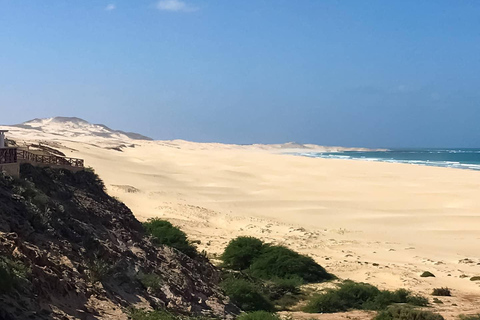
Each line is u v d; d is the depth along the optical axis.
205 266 26.75
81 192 24.50
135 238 23.34
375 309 27.39
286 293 29.09
